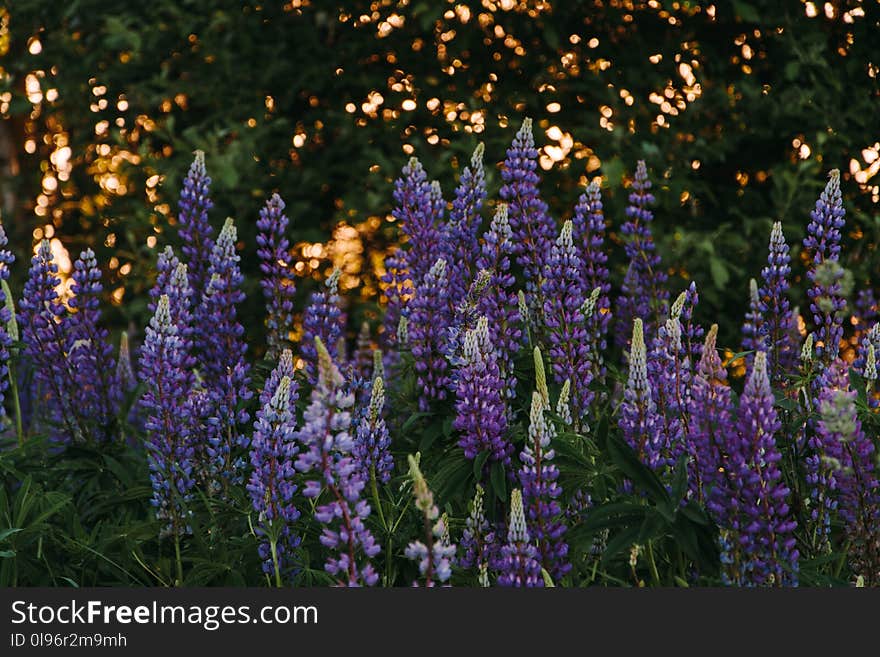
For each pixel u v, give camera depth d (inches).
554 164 240.2
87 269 148.5
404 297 163.0
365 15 256.1
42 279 145.9
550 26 241.9
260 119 248.8
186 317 137.9
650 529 99.7
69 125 285.6
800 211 229.3
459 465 112.3
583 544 113.1
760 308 141.9
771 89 240.2
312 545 118.0
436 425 125.7
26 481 120.2
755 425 100.7
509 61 251.6
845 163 239.5
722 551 102.1
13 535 117.3
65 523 127.8
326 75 253.3
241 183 239.5
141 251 242.8
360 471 115.6
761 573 101.2
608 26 247.8
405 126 249.3
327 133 257.1
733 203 239.1
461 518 123.0
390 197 239.0
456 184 233.3
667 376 117.3
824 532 118.0
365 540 91.4
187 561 123.9
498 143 237.1
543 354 132.6
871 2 240.8
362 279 248.5
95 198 279.3
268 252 153.7
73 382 147.0
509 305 130.8
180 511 122.6
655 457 109.5
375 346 233.5
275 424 110.5
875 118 238.5
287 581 114.1
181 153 252.5
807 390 129.6
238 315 234.8
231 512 123.9
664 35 247.1
